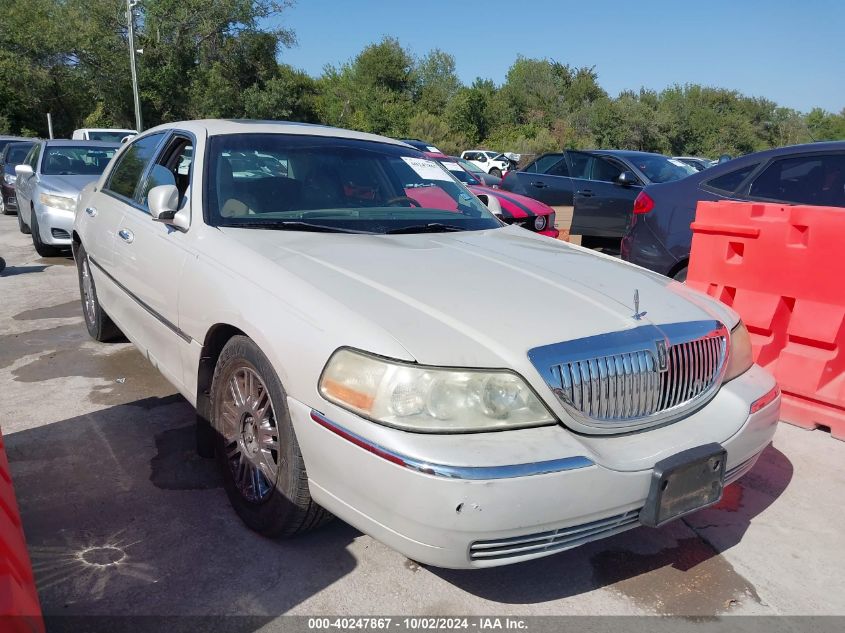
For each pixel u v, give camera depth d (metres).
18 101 40.09
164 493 3.30
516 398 2.31
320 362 2.42
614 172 9.85
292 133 4.02
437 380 2.25
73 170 9.77
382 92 62.44
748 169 5.59
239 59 43.69
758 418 2.84
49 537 2.92
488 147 58.75
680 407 2.70
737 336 3.04
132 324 4.08
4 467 1.92
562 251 3.50
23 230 11.42
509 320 2.49
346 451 2.32
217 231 3.24
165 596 2.59
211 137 3.75
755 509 3.42
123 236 4.11
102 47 38.69
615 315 2.65
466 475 2.15
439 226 3.71
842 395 4.12
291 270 2.78
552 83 75.75
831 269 4.15
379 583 2.72
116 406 4.30
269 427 2.81
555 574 2.86
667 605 2.70
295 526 2.76
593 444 2.43
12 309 6.63
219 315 2.92
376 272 2.80
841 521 3.33
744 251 4.56
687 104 73.19
